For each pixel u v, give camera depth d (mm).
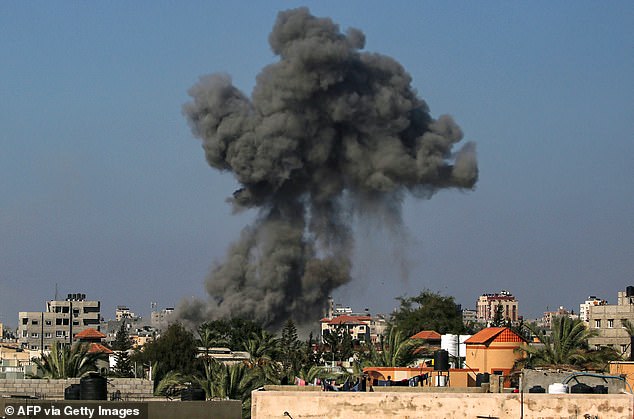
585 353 135750
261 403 61812
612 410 61125
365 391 67688
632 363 100312
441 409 61250
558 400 61281
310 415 61594
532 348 120500
